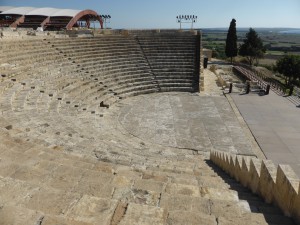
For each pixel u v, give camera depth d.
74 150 9.24
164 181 6.77
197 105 23.78
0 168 5.85
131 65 29.97
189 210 4.83
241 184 8.07
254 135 17.75
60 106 17.59
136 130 18.41
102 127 16.64
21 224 3.44
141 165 8.87
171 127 19.03
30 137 9.55
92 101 21.86
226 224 4.01
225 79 33.31
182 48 33.31
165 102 24.56
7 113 12.51
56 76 21.80
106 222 3.94
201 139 17.25
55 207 4.24
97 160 8.43
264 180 6.23
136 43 33.38
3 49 20.75
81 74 24.59
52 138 10.33
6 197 4.44
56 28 53.16
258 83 29.73
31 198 4.43
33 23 53.25
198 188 6.14
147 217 4.06
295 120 20.27
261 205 5.59
